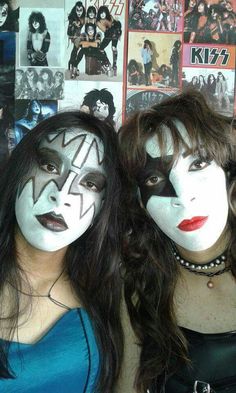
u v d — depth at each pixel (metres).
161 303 1.01
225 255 0.98
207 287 0.99
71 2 1.50
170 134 0.93
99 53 1.51
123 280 1.05
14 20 1.50
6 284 0.97
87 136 0.98
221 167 0.94
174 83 1.51
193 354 0.93
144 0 1.50
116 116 1.51
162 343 0.96
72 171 0.96
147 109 0.98
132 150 0.96
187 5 1.51
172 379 0.94
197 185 0.91
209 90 1.52
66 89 1.51
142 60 1.51
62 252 1.02
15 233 0.99
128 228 1.05
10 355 0.91
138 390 0.96
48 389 0.93
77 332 0.99
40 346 0.94
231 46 1.51
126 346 1.04
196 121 0.93
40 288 1.01
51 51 1.51
